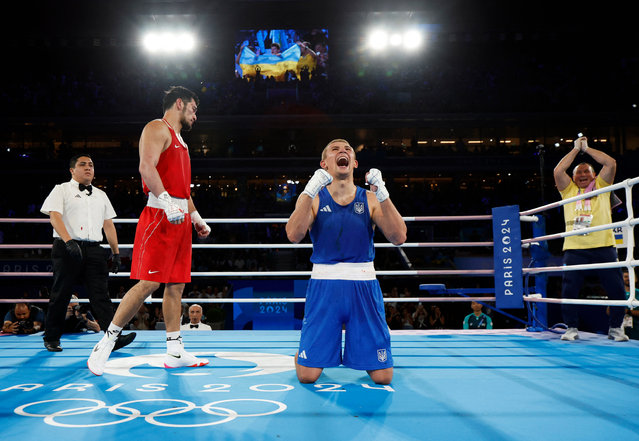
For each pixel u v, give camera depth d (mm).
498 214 3971
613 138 18844
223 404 1784
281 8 17078
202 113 18828
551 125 18422
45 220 3898
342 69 19672
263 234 17688
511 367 2529
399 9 17000
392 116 18156
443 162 18031
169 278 2482
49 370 2465
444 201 18125
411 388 2049
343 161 2207
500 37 18031
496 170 17969
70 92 18891
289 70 19562
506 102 18703
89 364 2326
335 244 2160
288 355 2896
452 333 3959
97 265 3293
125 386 2088
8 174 17500
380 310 2174
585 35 17906
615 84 18516
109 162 17844
